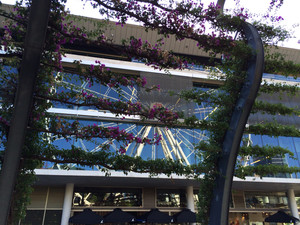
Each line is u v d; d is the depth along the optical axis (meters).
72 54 18.81
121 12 4.04
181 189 19.22
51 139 4.43
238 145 4.33
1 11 3.87
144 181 16.84
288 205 20.95
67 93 4.21
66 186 16.83
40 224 16.22
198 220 4.64
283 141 19.08
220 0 4.40
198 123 4.44
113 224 16.94
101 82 4.22
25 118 3.34
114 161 4.18
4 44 3.92
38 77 4.02
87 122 16.52
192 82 20.16
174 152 16.81
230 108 4.48
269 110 4.95
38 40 2.97
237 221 19.84
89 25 14.98
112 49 4.13
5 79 4.11
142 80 4.36
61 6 3.85
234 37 4.61
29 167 4.42
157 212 15.59
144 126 17.12
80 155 4.16
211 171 4.53
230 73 4.57
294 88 4.93
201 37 4.33
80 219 14.05
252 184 18.39
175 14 4.11
